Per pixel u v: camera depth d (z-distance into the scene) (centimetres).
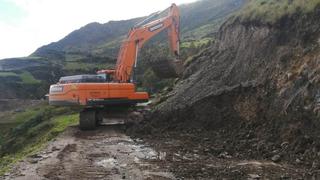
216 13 16588
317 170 1398
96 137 2245
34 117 4447
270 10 2258
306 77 1761
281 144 1664
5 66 13912
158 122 2331
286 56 1970
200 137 2044
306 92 1702
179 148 1861
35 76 11975
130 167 1548
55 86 2545
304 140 1584
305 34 1934
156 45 7100
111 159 1689
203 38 7494
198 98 2289
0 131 5844
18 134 4256
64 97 2498
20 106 9588
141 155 1748
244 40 2375
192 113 2255
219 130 2078
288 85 1845
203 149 1816
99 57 11569
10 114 7806
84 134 2364
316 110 1609
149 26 2798
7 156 3033
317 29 1898
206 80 2441
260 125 1894
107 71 2719
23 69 12400
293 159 1541
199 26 15212
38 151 1950
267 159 1600
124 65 2738
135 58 2756
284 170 1435
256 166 1499
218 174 1419
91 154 1795
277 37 2109
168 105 2406
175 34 2920
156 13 2912
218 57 2606
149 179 1384
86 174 1468
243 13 2512
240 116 2044
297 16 2048
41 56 14538
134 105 2623
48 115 4150
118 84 2522
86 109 2552
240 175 1398
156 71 3097
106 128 2531
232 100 2131
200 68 2788
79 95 2473
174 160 1641
